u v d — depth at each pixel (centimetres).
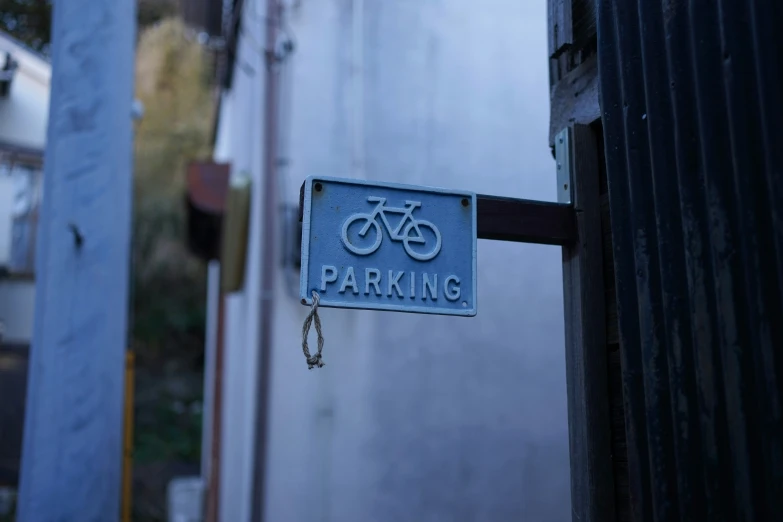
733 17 199
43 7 909
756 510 182
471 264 236
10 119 993
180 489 1042
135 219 1594
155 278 1677
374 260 226
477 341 554
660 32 225
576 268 263
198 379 1644
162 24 1484
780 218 181
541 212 262
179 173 1623
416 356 533
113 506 414
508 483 539
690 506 201
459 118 577
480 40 597
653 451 214
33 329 428
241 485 675
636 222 228
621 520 245
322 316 527
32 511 401
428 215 236
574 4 288
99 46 447
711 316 198
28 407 417
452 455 527
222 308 982
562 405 566
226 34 826
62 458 407
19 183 1023
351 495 504
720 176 199
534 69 607
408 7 582
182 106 1609
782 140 183
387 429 514
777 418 178
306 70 562
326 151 554
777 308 181
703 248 203
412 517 509
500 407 548
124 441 596
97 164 436
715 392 195
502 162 580
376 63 566
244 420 678
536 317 575
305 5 570
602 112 245
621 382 250
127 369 610
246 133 772
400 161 554
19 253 1021
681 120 212
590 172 270
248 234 688
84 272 424
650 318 220
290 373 525
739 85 196
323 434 512
